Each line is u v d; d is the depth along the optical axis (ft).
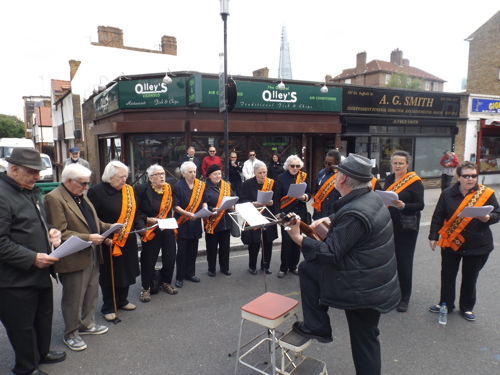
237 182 32.40
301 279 9.07
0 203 8.85
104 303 13.80
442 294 13.93
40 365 10.77
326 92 37.70
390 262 8.20
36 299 9.77
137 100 33.30
